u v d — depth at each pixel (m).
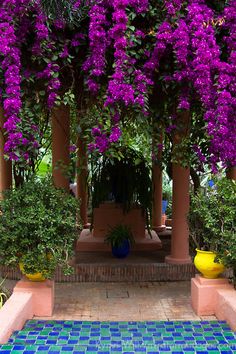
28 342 2.76
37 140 3.39
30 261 3.25
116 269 4.62
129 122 3.99
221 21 3.37
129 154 5.55
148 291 4.27
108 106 3.36
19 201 3.34
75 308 3.74
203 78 3.25
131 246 5.58
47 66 3.40
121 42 3.22
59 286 4.44
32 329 3.04
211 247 3.47
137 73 3.34
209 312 3.53
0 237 3.27
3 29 3.20
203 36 3.26
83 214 6.88
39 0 3.18
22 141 3.29
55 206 3.36
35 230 3.25
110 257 5.23
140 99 3.32
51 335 2.91
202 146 3.65
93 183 5.71
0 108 4.80
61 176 4.80
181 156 3.78
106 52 3.54
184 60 3.27
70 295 4.12
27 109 3.39
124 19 3.21
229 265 3.30
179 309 3.71
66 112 4.84
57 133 4.82
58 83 3.40
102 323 3.20
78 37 3.50
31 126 3.37
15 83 3.24
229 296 3.31
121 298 4.04
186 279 4.65
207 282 3.53
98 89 3.51
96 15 3.29
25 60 3.48
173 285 4.50
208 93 3.27
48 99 3.44
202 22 3.29
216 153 3.42
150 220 6.07
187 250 4.77
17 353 2.59
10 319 2.91
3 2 3.23
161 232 7.05
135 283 4.57
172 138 4.47
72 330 3.03
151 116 3.88
